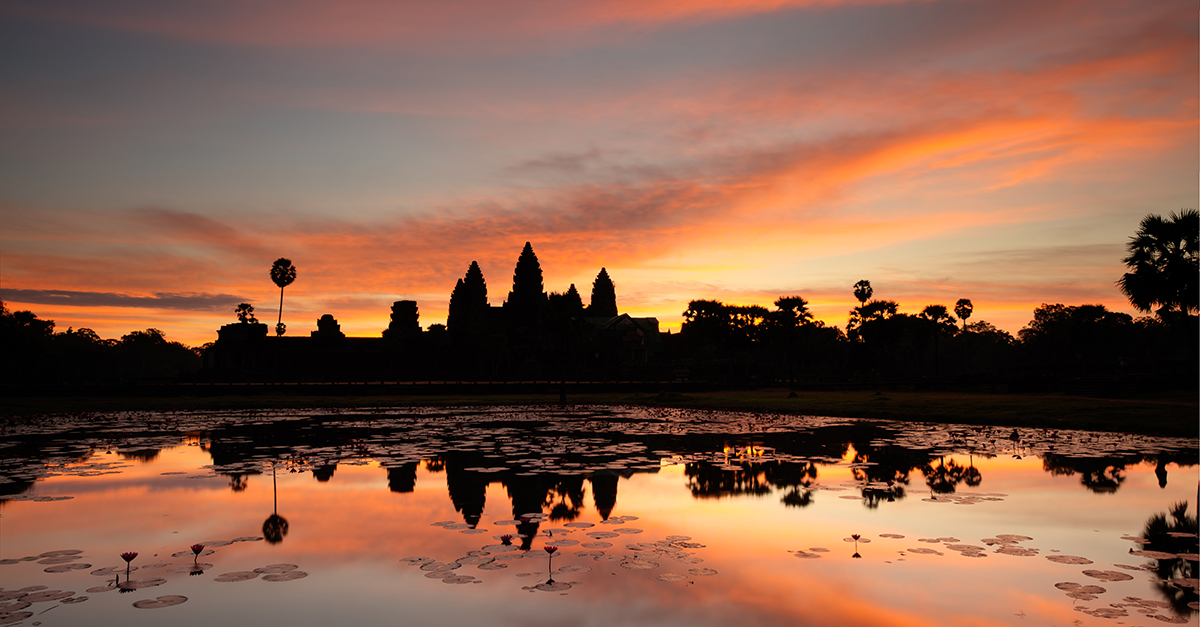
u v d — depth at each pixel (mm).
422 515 11984
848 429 28000
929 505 12672
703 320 89375
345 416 35781
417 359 103750
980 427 28281
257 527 11141
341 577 8562
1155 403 31938
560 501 13156
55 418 33906
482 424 30719
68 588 8195
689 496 13609
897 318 83125
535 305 118812
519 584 8281
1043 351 114188
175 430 27500
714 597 7863
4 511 12336
